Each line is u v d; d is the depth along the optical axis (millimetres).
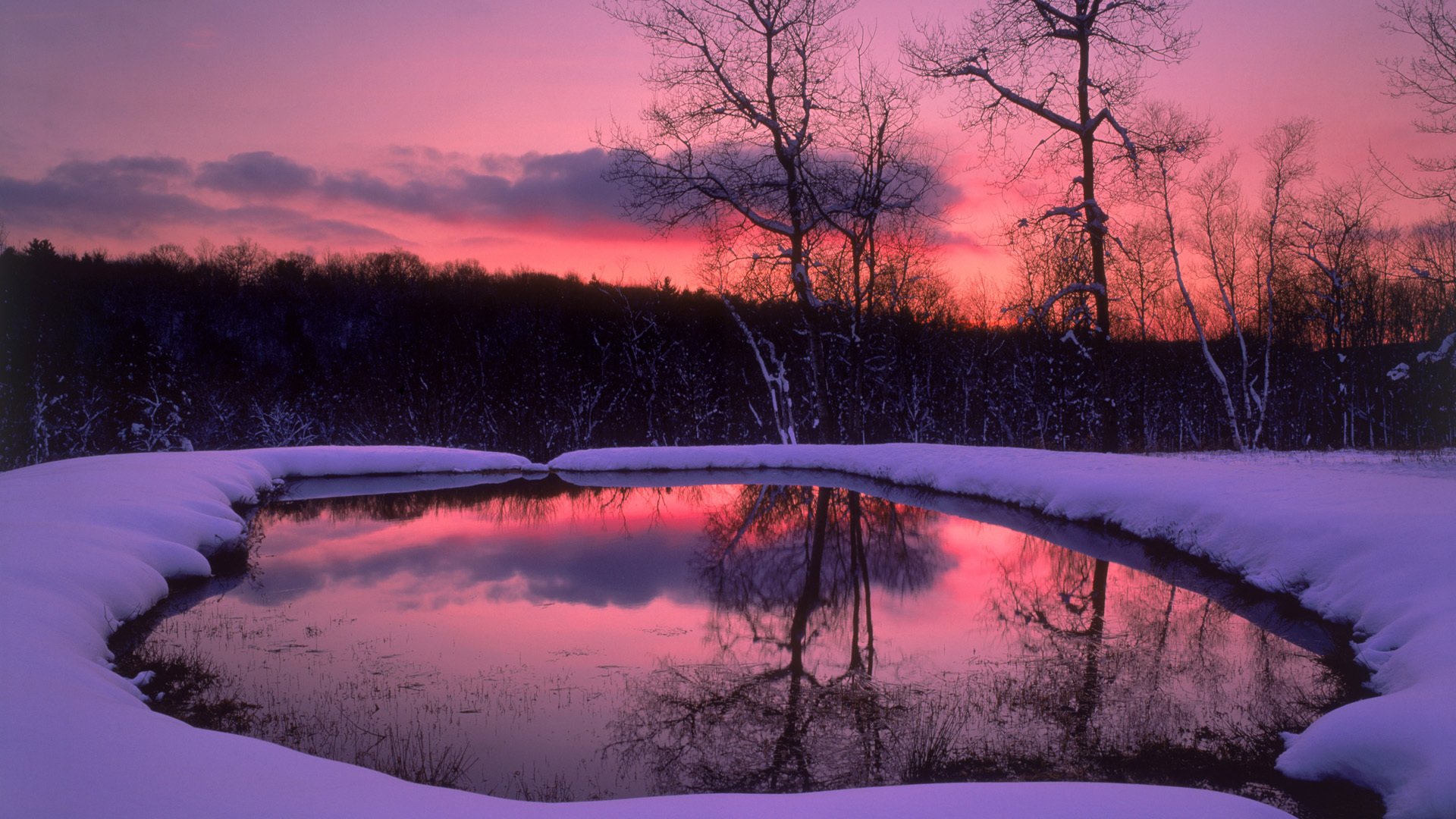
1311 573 9961
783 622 11148
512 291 58906
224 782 4371
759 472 29844
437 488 26344
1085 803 4336
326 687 8586
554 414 50500
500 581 13672
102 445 40500
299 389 49656
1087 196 21188
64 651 7168
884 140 30328
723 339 49750
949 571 13750
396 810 4059
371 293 64125
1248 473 14812
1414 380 36219
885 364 41969
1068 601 11484
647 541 17359
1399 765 5465
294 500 23562
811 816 4164
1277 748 6633
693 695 8398
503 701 8227
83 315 51219
